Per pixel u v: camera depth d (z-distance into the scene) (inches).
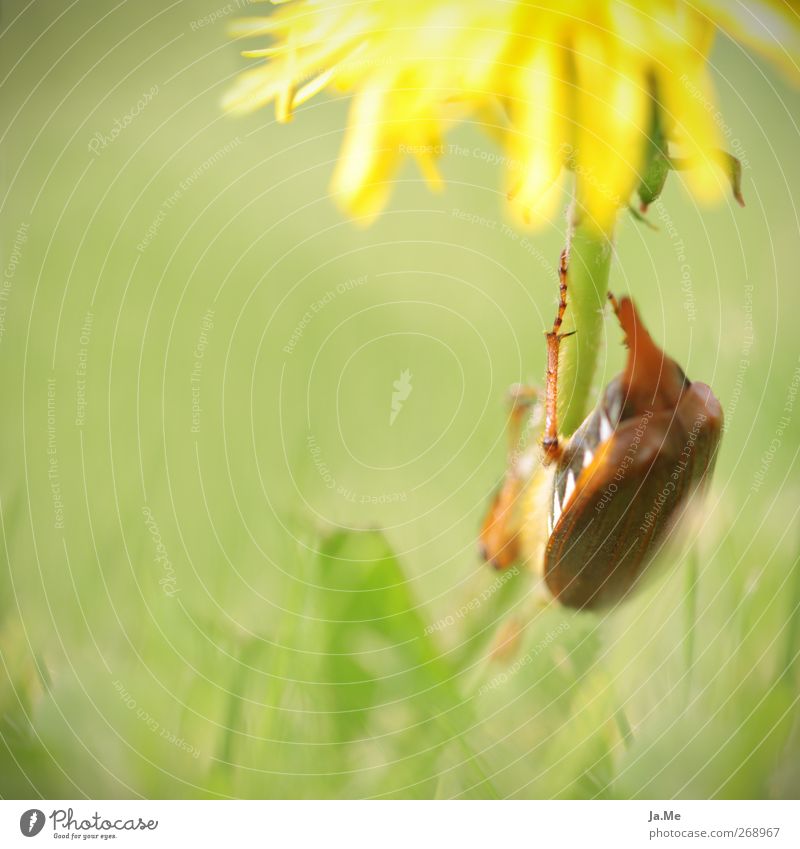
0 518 10.2
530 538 9.9
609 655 9.7
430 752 9.4
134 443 10.9
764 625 9.8
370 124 9.9
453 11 9.8
